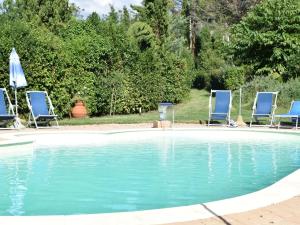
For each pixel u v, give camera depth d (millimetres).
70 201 5785
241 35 26156
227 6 47344
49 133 13250
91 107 19562
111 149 11109
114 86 20484
